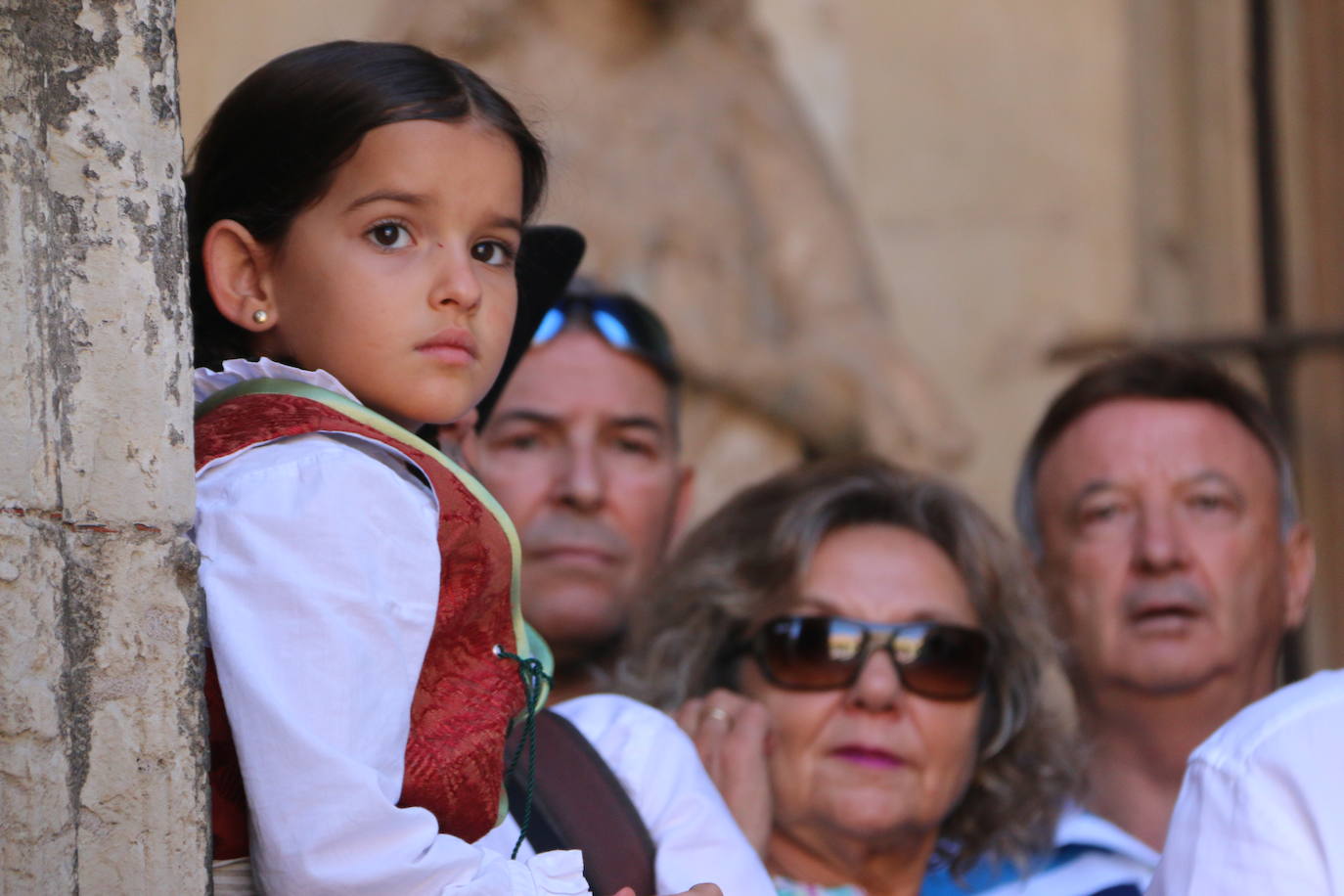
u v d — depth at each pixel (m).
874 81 18.69
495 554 4.95
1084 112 19.19
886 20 18.78
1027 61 19.14
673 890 5.71
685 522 10.44
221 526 4.55
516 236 5.25
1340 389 18.55
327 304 4.95
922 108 18.83
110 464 4.26
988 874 8.02
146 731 4.23
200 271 5.25
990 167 18.92
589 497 9.25
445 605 4.82
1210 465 9.23
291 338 5.04
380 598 4.55
